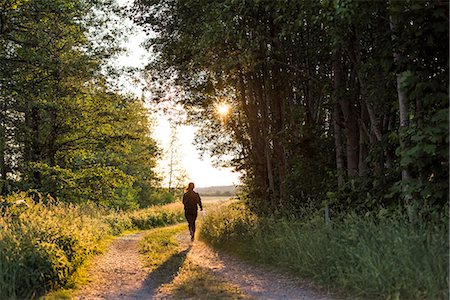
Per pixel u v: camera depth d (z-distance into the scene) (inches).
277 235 426.9
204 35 480.4
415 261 252.8
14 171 943.0
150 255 486.3
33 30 781.9
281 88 601.9
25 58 762.8
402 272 252.2
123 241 649.6
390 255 266.1
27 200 550.3
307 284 313.7
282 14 434.3
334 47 440.8
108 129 1031.0
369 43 445.7
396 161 354.9
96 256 467.2
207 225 695.7
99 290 309.6
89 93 967.0
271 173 652.7
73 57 890.1
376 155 401.4
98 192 1013.8
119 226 847.7
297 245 363.3
